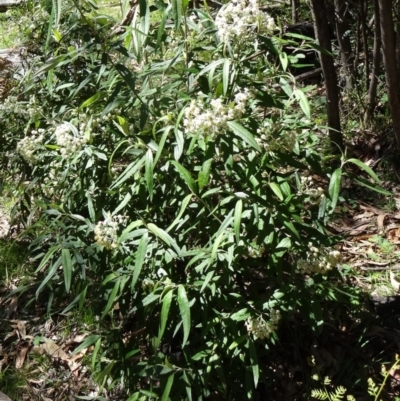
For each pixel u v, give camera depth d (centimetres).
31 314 366
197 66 271
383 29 397
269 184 241
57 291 284
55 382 322
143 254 225
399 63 445
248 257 259
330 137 434
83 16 258
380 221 416
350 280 362
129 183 271
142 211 266
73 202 295
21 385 322
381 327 321
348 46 497
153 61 296
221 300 249
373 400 288
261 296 266
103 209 272
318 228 268
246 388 253
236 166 242
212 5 554
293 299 251
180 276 262
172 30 293
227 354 255
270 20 235
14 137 359
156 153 238
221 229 228
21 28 376
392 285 360
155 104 268
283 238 259
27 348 345
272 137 244
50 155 304
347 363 301
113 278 252
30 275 380
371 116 485
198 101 238
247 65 253
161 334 224
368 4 539
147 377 292
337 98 443
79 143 271
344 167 445
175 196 256
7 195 448
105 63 255
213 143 231
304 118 310
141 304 253
